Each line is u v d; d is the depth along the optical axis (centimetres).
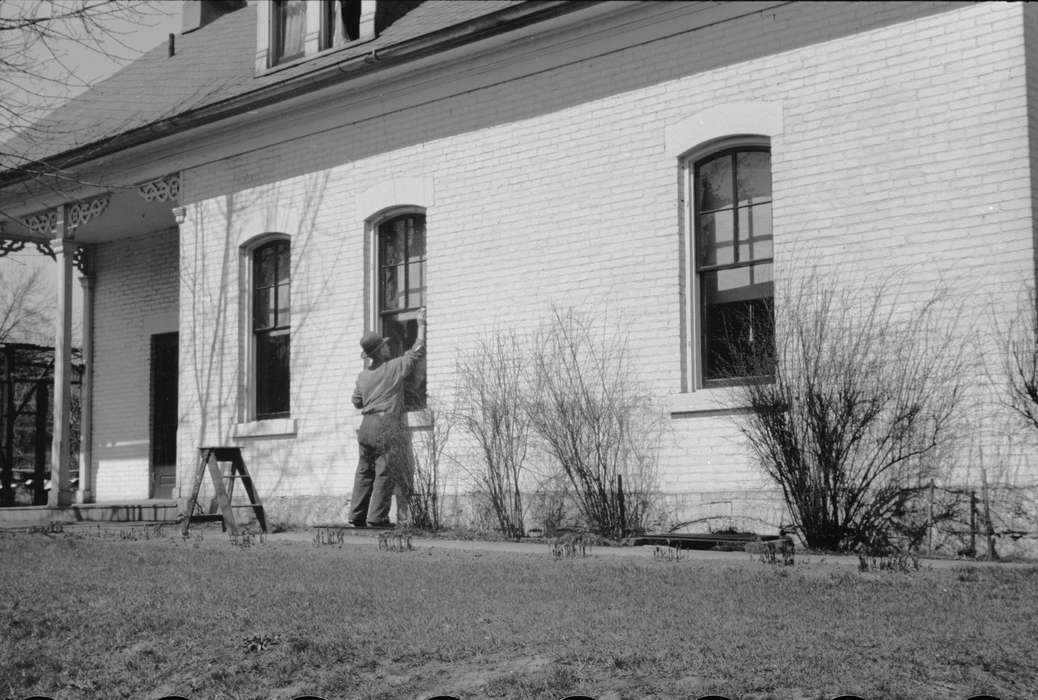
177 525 1605
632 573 852
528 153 1373
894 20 1098
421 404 1463
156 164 1808
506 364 1360
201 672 639
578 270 1319
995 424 1009
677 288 1238
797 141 1152
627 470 1247
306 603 779
